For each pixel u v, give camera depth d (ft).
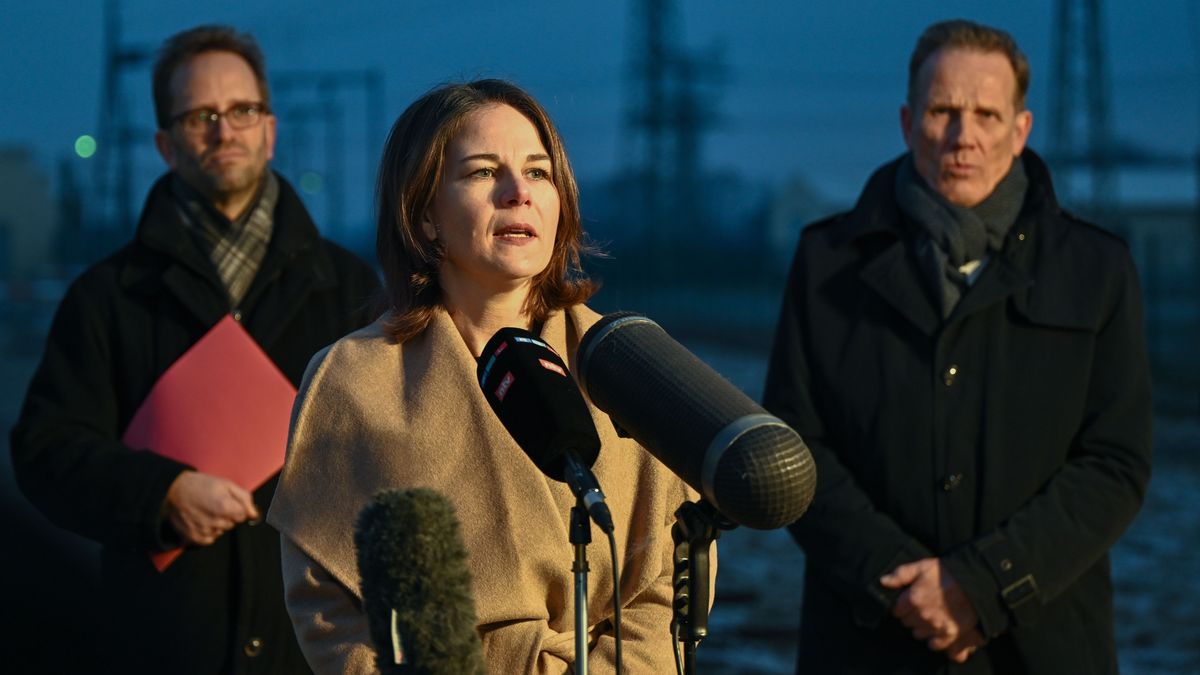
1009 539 10.47
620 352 6.23
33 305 181.98
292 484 7.54
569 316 7.92
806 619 11.30
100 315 11.68
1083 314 10.96
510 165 7.47
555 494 7.37
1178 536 34.12
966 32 11.41
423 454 7.32
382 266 7.91
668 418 5.98
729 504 5.75
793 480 5.72
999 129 11.22
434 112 7.58
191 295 11.60
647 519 7.58
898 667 10.73
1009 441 10.84
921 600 10.36
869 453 11.07
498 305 7.68
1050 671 10.55
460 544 5.32
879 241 11.57
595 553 7.39
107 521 10.82
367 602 5.30
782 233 242.99
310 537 7.39
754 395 71.87
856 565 10.62
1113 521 10.67
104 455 11.00
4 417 57.52
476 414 7.36
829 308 11.46
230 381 11.37
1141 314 11.32
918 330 11.14
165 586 10.98
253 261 11.87
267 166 12.37
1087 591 10.85
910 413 10.98
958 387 10.94
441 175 7.50
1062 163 114.21
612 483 7.50
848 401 11.18
